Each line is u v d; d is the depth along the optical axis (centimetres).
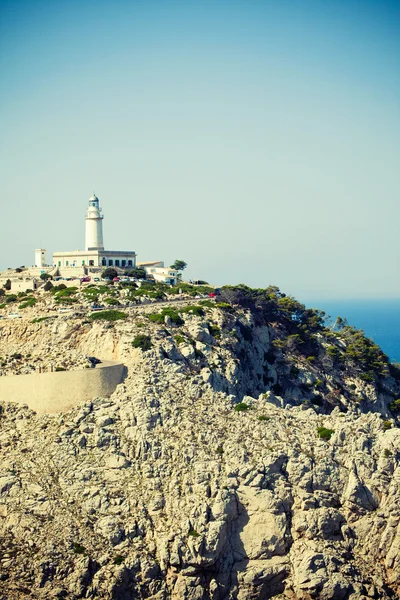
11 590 16912
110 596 17075
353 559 18300
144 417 19712
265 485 18525
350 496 18675
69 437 19538
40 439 19675
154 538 17850
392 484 18850
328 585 17625
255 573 17825
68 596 17012
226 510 17988
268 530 18162
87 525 17938
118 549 17650
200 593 17488
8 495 18425
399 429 19750
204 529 17712
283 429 19912
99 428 19575
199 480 18400
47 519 17975
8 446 19625
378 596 17912
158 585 17425
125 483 18650
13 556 17325
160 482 18600
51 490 18512
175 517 17975
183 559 17500
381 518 18600
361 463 19100
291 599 17850
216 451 19100
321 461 19012
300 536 18275
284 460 18988
